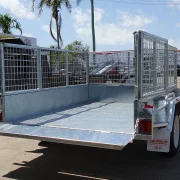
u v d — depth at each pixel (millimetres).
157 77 4617
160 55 4777
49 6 18125
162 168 4504
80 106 6293
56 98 5742
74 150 5539
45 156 5203
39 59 5219
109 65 6984
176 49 6258
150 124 3590
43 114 5211
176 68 6312
